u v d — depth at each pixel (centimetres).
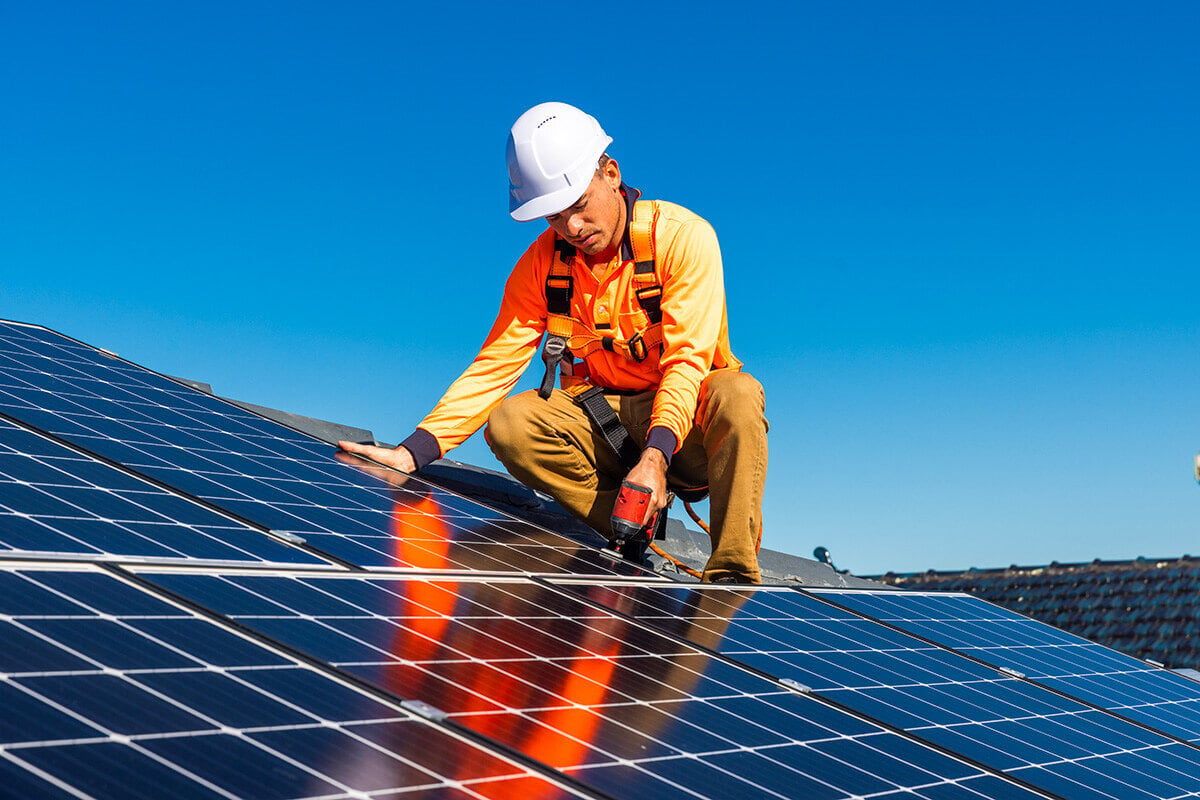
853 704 477
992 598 2105
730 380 689
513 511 851
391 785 268
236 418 709
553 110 685
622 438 731
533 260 731
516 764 308
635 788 317
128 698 271
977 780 421
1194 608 1878
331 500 577
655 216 686
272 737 276
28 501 414
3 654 271
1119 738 561
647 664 442
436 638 397
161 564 386
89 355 755
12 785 215
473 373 746
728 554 689
